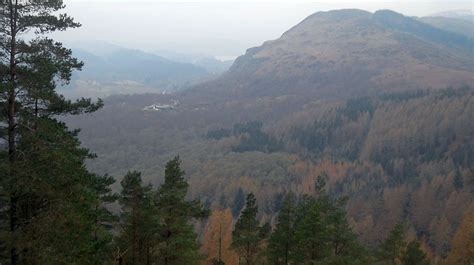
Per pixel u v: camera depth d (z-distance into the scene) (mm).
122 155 165000
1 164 14453
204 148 172250
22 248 14312
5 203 16078
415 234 80688
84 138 180250
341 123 190000
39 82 15500
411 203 94125
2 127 15516
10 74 15508
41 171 14688
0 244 15414
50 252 14484
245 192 115188
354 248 33250
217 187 123062
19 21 15258
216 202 109750
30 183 14320
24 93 15688
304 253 30828
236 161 144375
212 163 144750
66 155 15141
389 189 104625
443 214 82750
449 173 104125
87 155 18359
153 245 26422
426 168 125125
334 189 122125
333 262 29578
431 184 98500
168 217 25688
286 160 144875
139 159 164000
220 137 190750
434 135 146875
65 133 16438
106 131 188125
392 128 162250
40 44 16172
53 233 14477
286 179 131125
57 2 15969
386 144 156500
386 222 90250
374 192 107438
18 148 15312
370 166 139750
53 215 14570
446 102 161000
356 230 83938
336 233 32906
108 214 24719
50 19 15844
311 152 175375
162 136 194000
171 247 26031
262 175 133750
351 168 138000
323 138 184375
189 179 132500
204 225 76375
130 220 25391
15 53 15602
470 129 140375
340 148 175625
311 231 29562
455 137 141500
